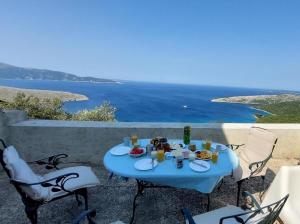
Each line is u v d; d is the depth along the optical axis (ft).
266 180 11.57
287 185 7.88
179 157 7.98
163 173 7.50
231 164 8.20
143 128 13.19
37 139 13.10
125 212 9.02
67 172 9.15
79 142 13.23
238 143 13.69
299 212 7.30
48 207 9.29
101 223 8.36
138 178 7.45
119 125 13.44
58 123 13.57
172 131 13.32
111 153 9.09
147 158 8.67
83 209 9.17
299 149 14.24
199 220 6.41
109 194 10.27
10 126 12.84
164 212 9.01
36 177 8.33
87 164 13.38
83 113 29.35
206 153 8.70
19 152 13.16
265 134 10.41
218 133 13.56
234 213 6.71
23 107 27.30
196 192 10.36
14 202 9.59
